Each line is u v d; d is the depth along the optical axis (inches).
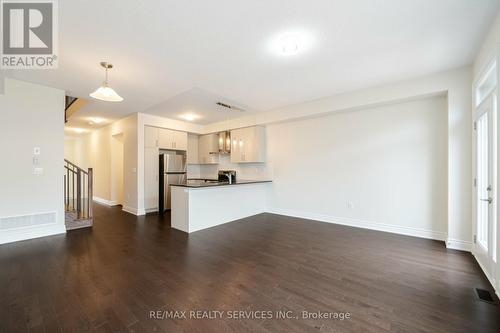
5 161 132.3
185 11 77.9
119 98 107.9
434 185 142.9
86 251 122.6
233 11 78.1
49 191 148.4
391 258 114.0
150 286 86.6
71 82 138.9
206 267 103.6
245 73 128.5
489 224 92.7
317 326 64.9
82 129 295.9
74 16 79.8
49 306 73.6
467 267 103.3
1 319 67.2
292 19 82.7
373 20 83.6
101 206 259.8
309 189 201.3
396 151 156.0
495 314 70.2
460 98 123.0
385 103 153.2
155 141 232.8
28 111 139.5
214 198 179.6
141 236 150.5
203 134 282.7
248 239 144.6
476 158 111.6
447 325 65.4
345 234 155.0
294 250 125.3
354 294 81.7
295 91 159.3
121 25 85.1
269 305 75.0
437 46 101.7
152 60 112.3
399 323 66.2
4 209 132.5
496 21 82.0
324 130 191.2
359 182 172.6
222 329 63.6
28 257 113.5
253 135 226.8
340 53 107.1
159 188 233.9
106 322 66.2
